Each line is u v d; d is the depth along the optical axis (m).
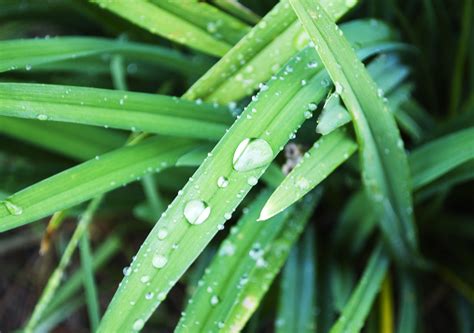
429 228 0.45
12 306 0.52
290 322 0.40
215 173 0.32
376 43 0.37
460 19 0.45
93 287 0.39
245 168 0.32
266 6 0.41
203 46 0.37
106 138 0.43
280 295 0.41
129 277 0.32
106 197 0.44
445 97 0.46
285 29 0.34
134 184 0.45
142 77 0.46
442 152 0.37
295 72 0.33
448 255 0.46
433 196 0.43
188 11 0.36
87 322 0.51
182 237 0.32
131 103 0.34
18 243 0.52
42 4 0.44
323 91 0.33
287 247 0.38
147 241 0.32
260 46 0.34
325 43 0.31
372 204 0.38
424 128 0.43
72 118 0.33
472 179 0.44
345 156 0.34
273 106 0.33
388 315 0.41
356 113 0.33
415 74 0.44
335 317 0.42
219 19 0.36
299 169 0.32
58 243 0.52
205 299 0.35
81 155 0.42
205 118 0.36
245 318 0.36
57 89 0.33
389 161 0.36
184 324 0.34
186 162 0.35
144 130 0.34
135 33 0.42
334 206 0.44
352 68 0.32
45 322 0.46
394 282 0.45
